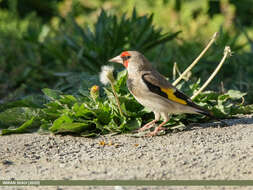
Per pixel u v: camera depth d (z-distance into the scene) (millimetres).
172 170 7906
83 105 10383
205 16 20891
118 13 21859
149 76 9961
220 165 8094
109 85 11445
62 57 16219
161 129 10172
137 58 10273
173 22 20344
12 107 11938
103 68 9961
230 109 11352
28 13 23688
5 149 9438
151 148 9148
